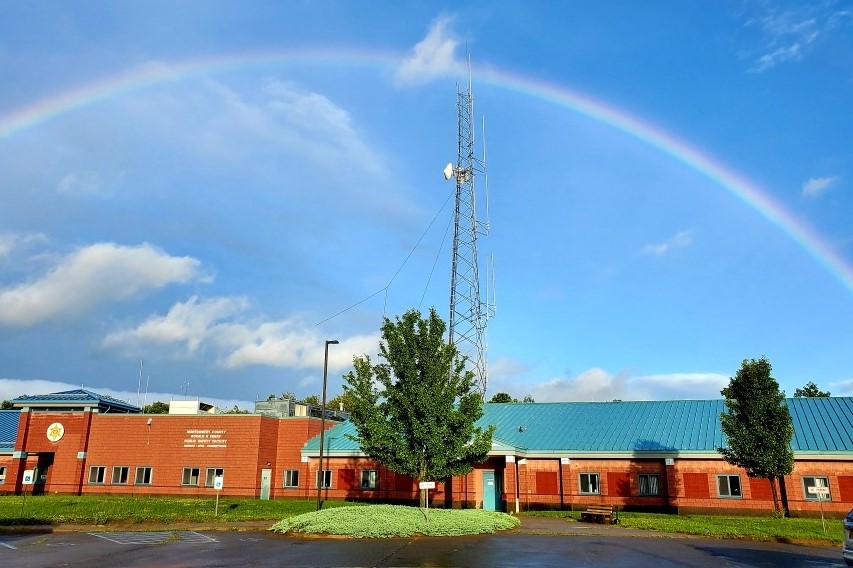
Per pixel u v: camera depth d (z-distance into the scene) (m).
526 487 39.34
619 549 21.33
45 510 33.47
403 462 28.67
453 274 45.84
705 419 39.81
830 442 35.03
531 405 45.75
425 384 28.94
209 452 45.09
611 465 38.53
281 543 22.33
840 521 31.14
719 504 35.97
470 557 19.17
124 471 46.38
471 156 47.53
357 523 24.73
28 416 48.44
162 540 23.22
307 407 49.69
